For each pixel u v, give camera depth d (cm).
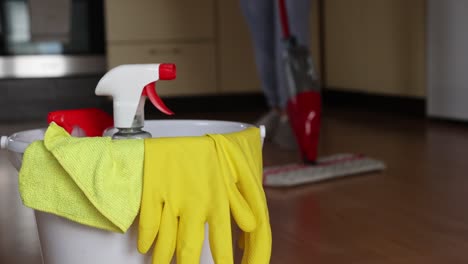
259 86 387
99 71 356
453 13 298
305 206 155
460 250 118
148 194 62
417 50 325
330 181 182
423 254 117
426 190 167
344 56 391
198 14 372
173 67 67
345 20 385
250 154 69
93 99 357
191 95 377
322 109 375
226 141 65
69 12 347
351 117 332
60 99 353
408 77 335
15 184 191
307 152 194
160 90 370
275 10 224
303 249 121
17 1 341
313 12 408
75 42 351
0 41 342
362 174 190
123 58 362
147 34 364
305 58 190
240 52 381
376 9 355
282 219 144
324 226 137
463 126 288
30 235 137
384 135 266
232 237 69
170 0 366
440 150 227
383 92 357
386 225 136
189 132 87
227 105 384
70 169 61
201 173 63
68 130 78
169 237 63
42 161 64
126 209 61
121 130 69
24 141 71
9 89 346
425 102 323
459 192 164
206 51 376
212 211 63
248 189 65
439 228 133
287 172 184
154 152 62
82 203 63
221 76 380
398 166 200
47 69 349
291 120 194
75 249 66
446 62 306
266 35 240
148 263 65
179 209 63
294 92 189
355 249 121
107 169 61
